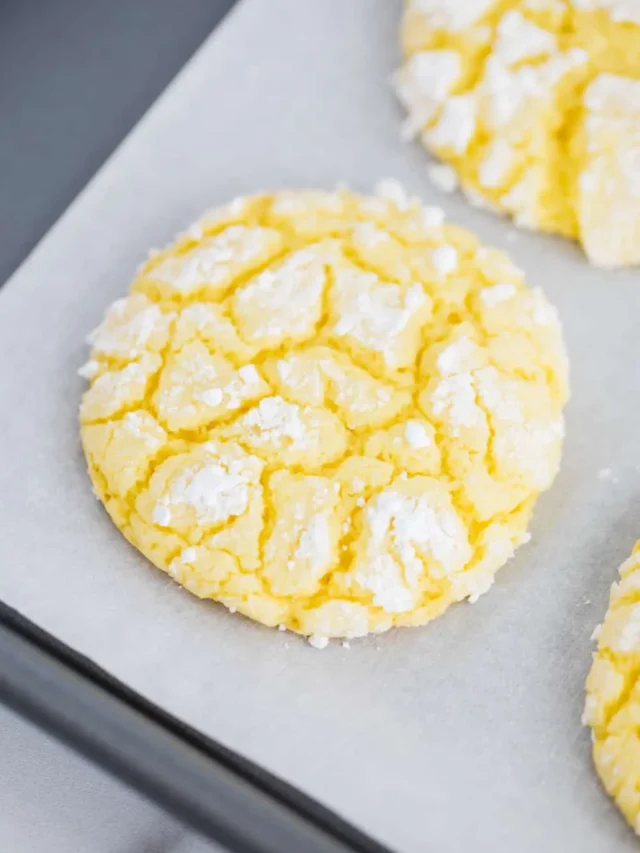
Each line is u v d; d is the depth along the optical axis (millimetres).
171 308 253
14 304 264
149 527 240
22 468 251
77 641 237
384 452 241
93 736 229
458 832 227
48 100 293
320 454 241
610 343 265
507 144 271
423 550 237
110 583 242
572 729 235
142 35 300
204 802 225
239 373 245
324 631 237
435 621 243
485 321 251
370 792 228
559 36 276
